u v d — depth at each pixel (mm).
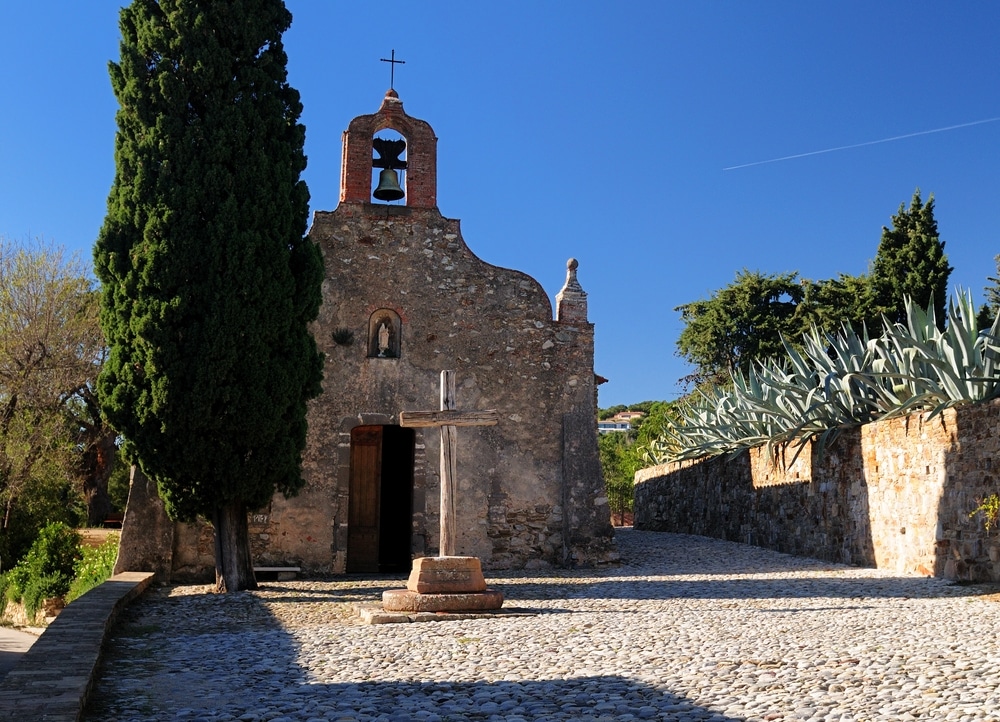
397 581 16359
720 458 21641
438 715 6000
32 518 29141
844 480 15906
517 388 18594
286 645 9203
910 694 6039
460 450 18219
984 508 12102
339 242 18422
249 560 15000
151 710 6359
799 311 39125
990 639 8039
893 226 35719
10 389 30188
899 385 15172
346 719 5906
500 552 17984
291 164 15672
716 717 5672
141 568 16234
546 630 9703
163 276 14133
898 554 14156
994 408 12109
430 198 18938
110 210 14742
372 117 18906
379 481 19422
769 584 13773
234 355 14258
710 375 42062
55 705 5570
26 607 21828
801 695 6152
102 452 39750
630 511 40844
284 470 14719
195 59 14734
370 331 18344
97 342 32500
